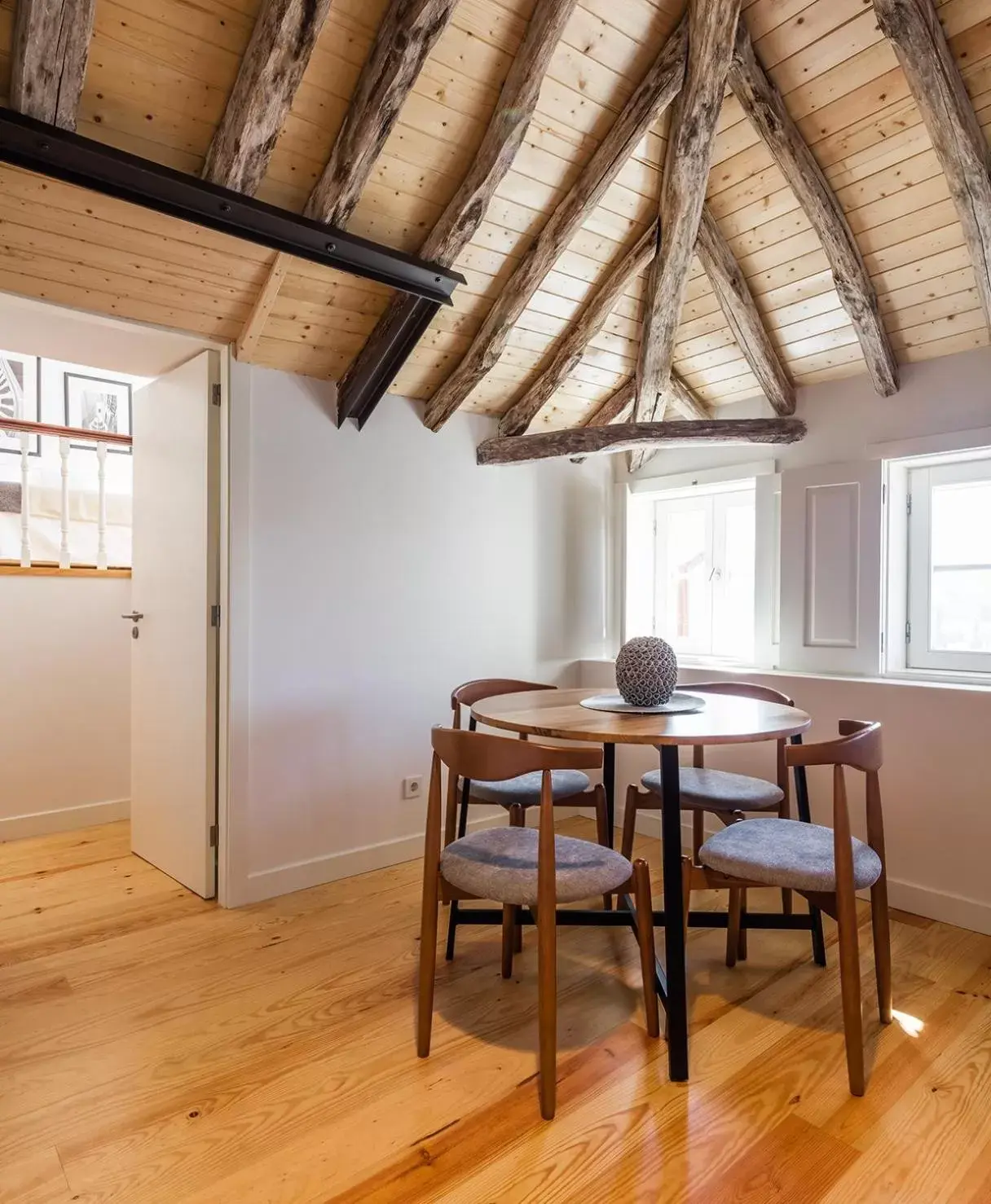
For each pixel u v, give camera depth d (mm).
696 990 2162
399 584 3223
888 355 2867
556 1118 1609
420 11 1868
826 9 2127
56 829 3658
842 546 3082
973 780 2561
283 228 2207
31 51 1703
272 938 2484
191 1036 1915
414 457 3273
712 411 3732
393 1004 2074
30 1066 1788
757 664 3502
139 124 1991
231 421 2709
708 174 2625
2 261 2148
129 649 3924
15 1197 1389
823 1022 1983
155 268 2328
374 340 2805
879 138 2340
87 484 4273
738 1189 1413
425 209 2494
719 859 1884
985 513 2920
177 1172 1454
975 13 1977
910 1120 1600
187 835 2902
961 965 2301
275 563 2824
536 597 3797
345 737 3037
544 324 3146
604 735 1827
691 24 2191
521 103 2191
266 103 1928
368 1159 1489
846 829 1707
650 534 4195
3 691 3521
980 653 2906
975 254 2352
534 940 2514
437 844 1841
